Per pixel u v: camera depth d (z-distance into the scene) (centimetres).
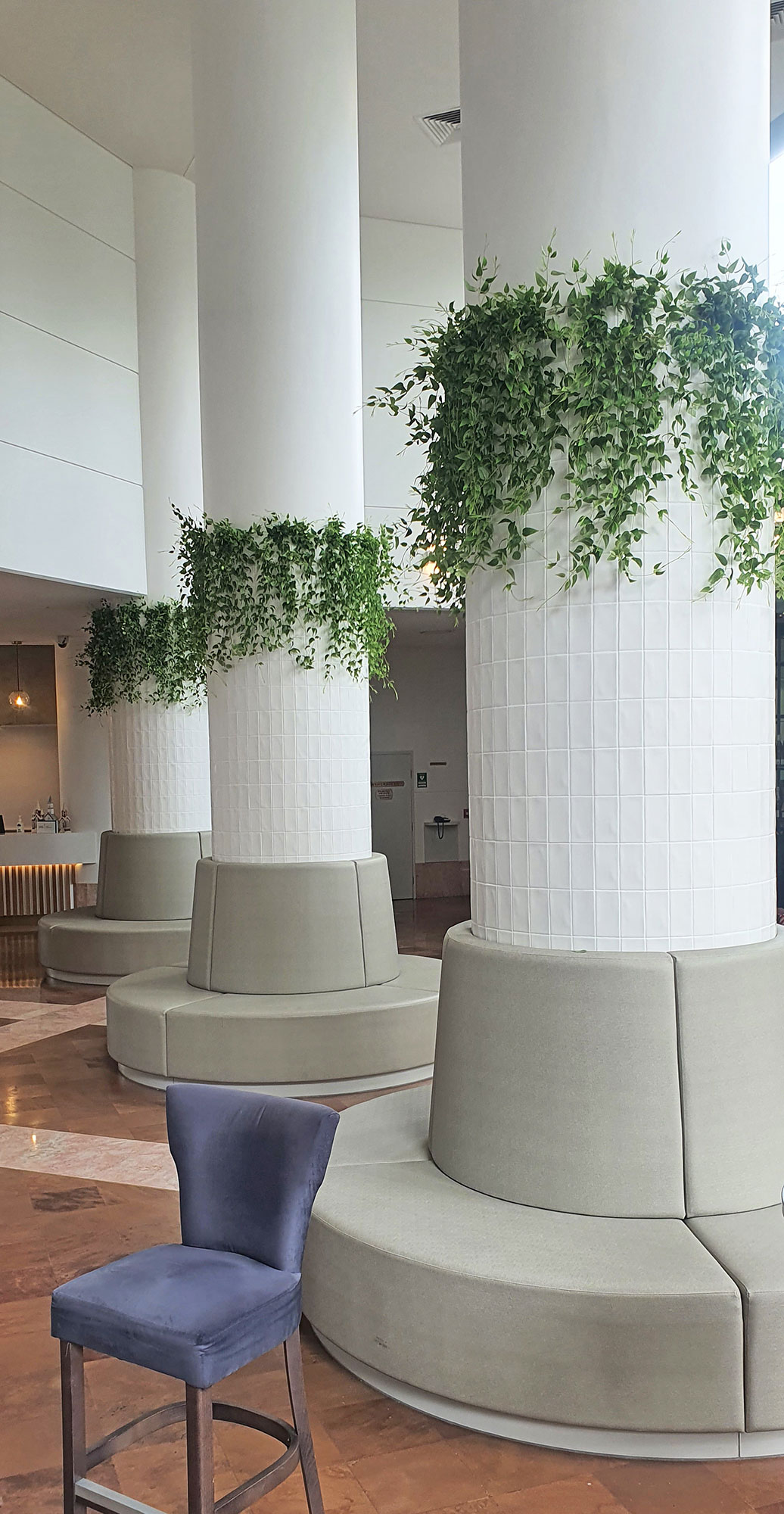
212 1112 290
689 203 359
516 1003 357
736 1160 341
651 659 361
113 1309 249
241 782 710
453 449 385
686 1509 281
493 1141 359
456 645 1577
